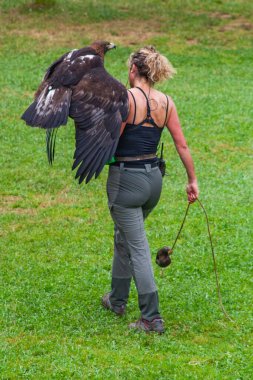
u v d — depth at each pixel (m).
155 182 9.69
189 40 31.53
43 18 33.00
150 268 9.75
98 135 8.85
